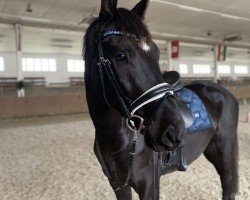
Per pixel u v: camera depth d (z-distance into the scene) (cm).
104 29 113
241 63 2692
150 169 142
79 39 1362
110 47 108
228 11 931
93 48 120
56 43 1456
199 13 938
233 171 204
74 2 789
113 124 129
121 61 106
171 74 186
